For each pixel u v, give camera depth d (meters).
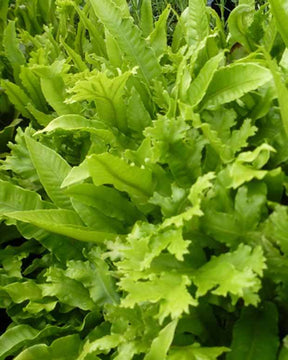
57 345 0.38
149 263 0.29
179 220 0.29
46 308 0.40
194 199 0.30
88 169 0.35
